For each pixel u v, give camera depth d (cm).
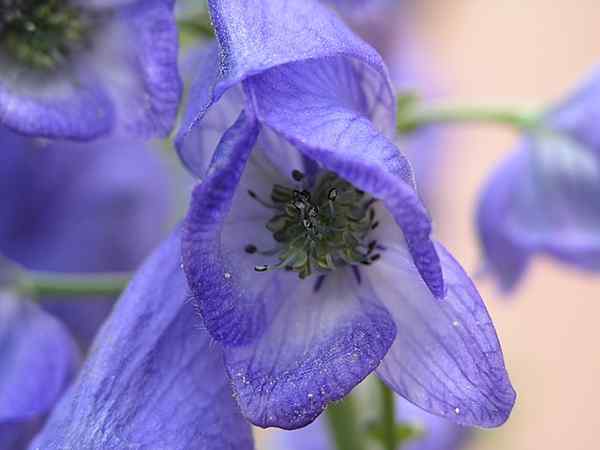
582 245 17
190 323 12
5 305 15
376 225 12
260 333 11
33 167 17
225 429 12
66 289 15
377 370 11
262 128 12
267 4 11
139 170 17
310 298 12
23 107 13
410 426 16
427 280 11
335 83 11
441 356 11
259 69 10
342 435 16
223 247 12
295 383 11
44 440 12
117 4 13
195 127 11
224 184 10
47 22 13
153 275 12
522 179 17
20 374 14
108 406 12
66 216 17
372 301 12
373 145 11
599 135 17
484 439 19
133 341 12
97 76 13
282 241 12
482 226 18
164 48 13
